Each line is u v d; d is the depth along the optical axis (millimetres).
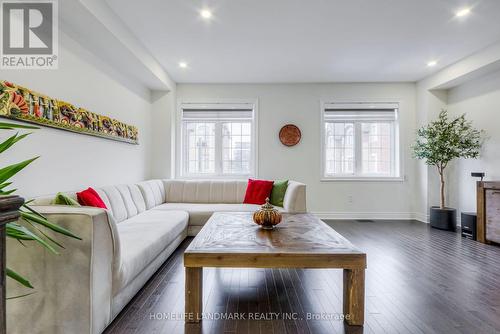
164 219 2766
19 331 1303
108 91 3172
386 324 1587
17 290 1302
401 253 2869
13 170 993
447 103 4441
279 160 4742
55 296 1312
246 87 4754
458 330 1525
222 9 2566
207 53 3547
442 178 4047
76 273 1314
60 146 2332
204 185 4086
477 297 1907
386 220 4605
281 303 1843
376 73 4316
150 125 4480
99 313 1393
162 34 3037
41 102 2088
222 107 4773
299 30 2967
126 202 2900
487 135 3764
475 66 3559
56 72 2303
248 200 3834
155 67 3738
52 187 2232
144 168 4254
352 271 1573
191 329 1535
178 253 2836
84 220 1326
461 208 4195
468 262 2600
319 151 4746
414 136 4723
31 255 1305
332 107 4766
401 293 1971
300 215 2641
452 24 2842
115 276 1525
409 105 4746
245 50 3461
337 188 4754
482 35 3086
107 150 3139
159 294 1950
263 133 4746
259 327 1562
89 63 2779
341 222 4438
